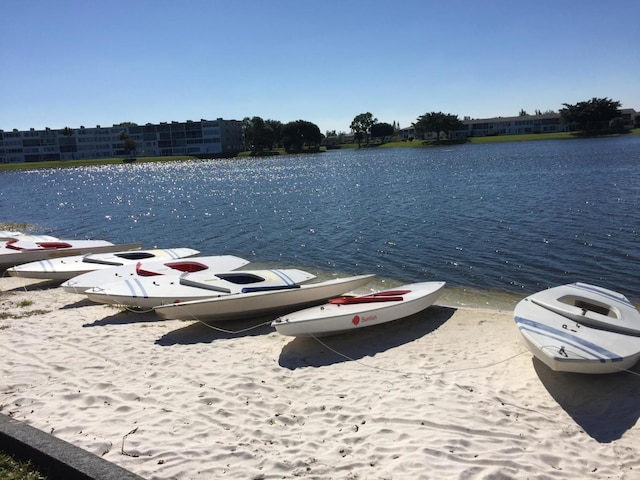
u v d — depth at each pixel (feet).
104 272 44.47
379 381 25.81
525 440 20.06
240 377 26.08
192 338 32.94
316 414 22.09
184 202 129.49
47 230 90.84
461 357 29.27
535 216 78.95
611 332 27.17
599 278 48.06
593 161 178.60
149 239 80.02
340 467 17.71
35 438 16.28
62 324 35.42
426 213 88.74
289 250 67.05
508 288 46.70
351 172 204.95
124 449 18.63
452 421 21.30
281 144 519.60
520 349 30.14
